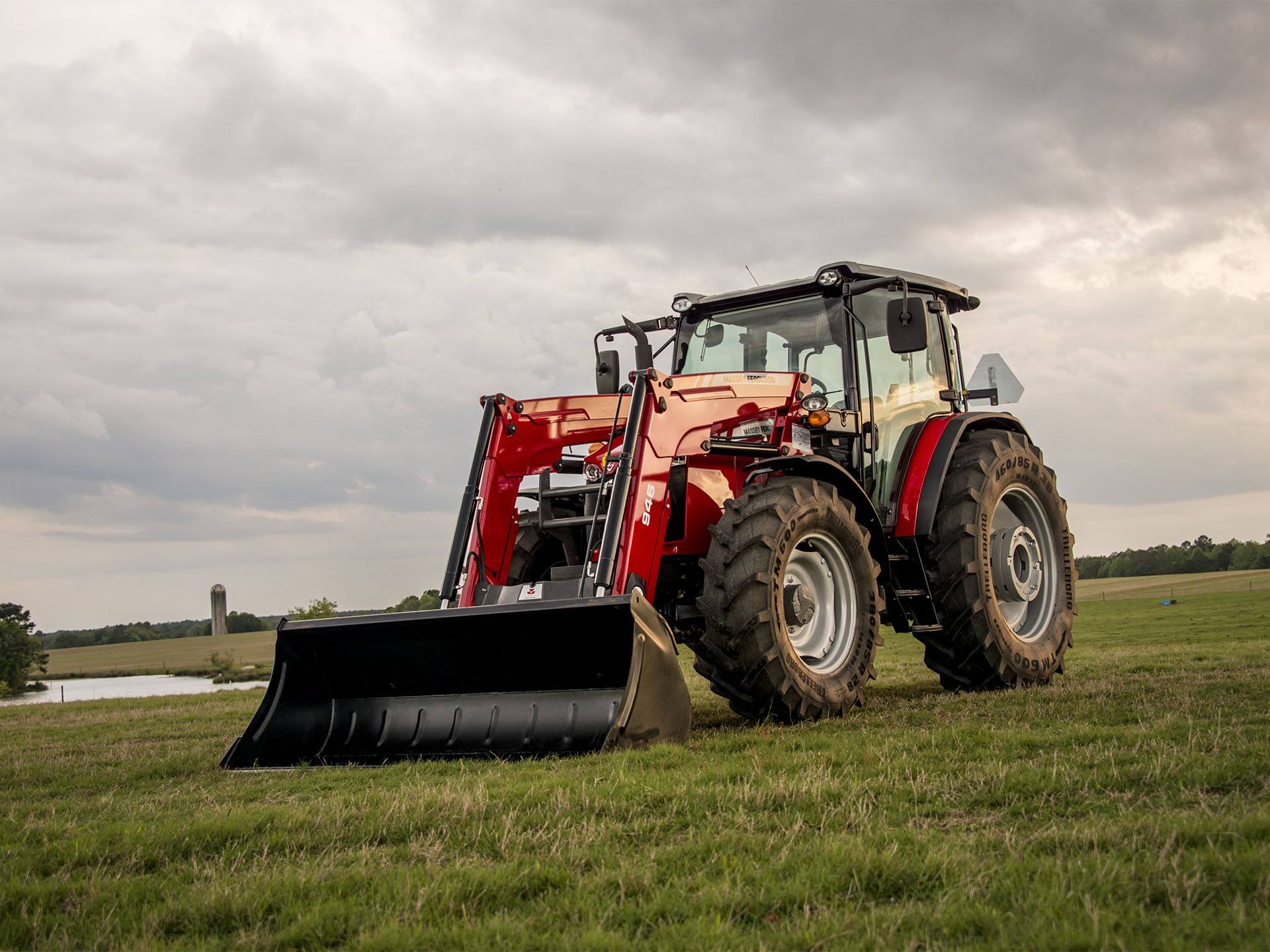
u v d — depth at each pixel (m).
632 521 5.09
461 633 4.89
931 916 2.20
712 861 2.68
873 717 5.43
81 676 68.12
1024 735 4.27
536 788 3.61
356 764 4.93
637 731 4.45
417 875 2.65
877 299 6.79
